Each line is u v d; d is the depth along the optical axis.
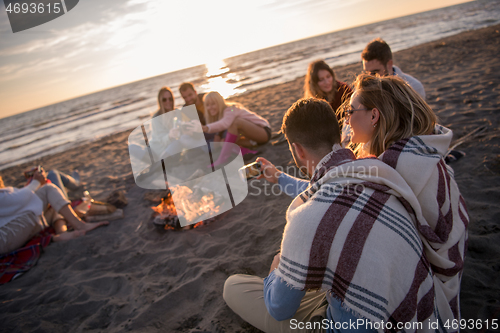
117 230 2.95
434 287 1.00
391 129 1.09
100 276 2.31
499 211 2.07
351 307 0.89
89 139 9.32
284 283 1.01
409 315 0.89
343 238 0.89
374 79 1.16
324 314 1.15
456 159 2.82
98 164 5.60
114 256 2.55
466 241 1.17
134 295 2.04
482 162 2.66
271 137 4.45
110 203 3.36
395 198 0.97
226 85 15.04
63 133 12.90
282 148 3.97
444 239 1.01
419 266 0.93
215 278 2.03
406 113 1.08
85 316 1.94
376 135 1.14
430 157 1.02
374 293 0.86
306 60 21.06
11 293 2.29
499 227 1.94
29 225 2.72
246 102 8.38
